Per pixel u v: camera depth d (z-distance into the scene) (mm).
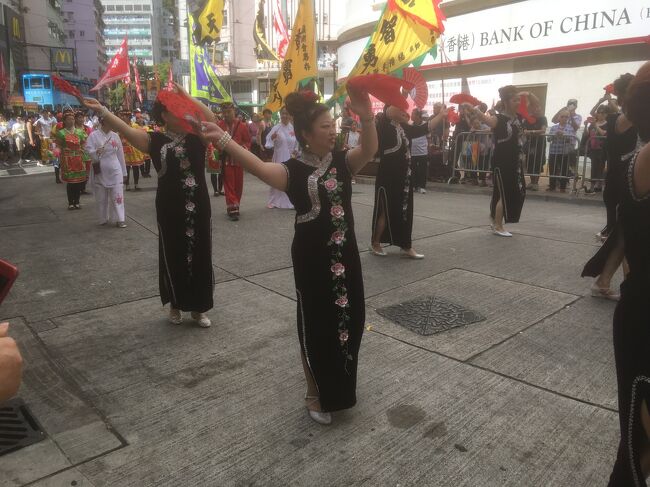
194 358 3582
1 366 987
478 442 2652
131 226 7820
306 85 8523
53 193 11391
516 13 15945
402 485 2355
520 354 3582
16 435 2703
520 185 6801
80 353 3654
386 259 5953
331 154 2742
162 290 4105
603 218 8406
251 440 2686
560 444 2625
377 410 2939
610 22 13742
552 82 15570
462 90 18188
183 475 2424
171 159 3814
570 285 4965
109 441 2674
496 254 6070
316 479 2398
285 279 5219
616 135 5402
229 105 8820
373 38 6711
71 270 5551
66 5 85375
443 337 3863
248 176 14648
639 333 1629
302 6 8148
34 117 22484
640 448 1645
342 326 2732
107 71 7543
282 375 3348
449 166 12781
